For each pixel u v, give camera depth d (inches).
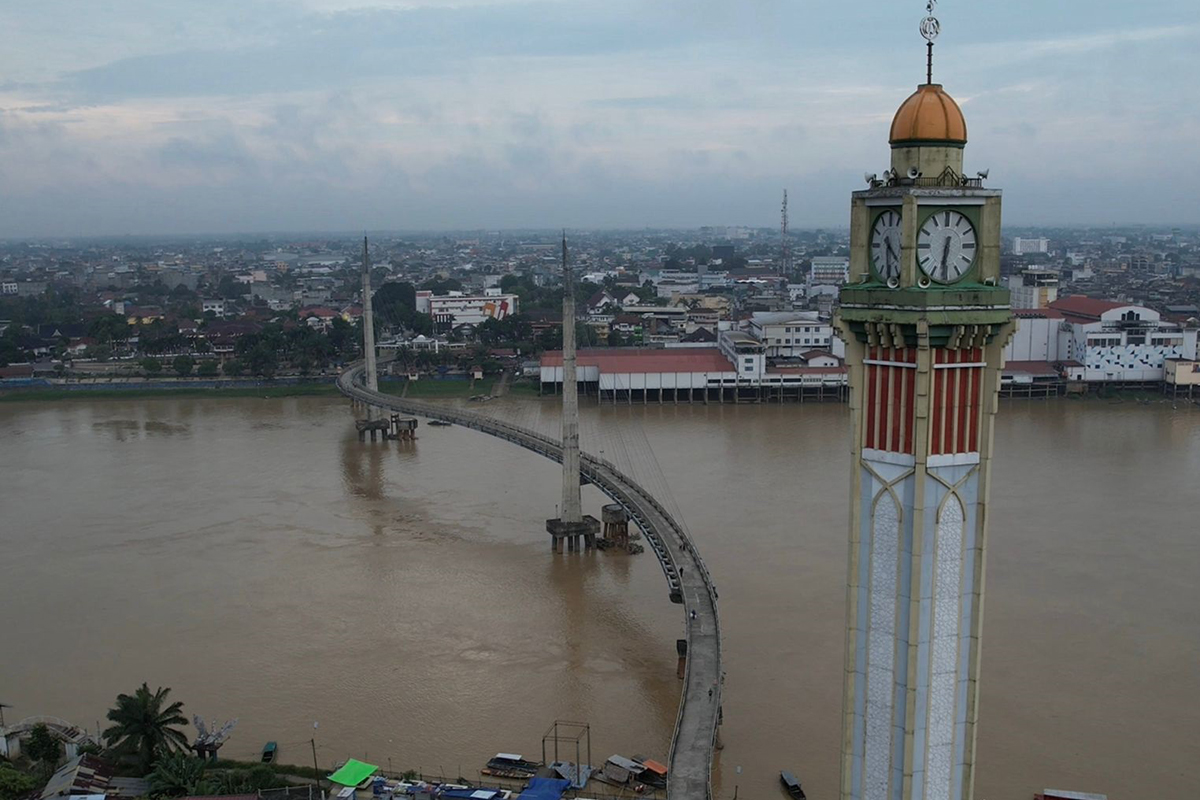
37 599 5428.2
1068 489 7204.7
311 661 4630.9
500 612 5251.0
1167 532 6190.9
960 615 1760.6
